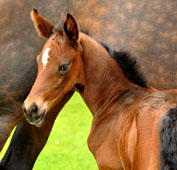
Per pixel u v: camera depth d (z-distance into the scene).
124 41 9.99
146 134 6.88
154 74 9.76
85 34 9.23
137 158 6.91
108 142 8.31
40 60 8.33
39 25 8.88
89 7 10.27
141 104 7.24
